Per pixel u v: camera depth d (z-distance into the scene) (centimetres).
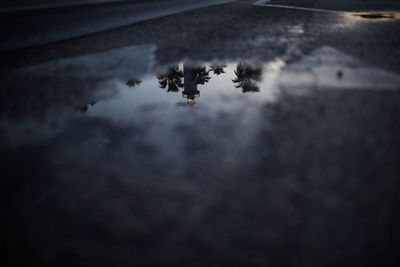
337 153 103
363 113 130
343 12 487
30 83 189
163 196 88
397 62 202
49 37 328
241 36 316
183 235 75
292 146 108
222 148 109
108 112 144
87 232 78
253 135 117
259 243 72
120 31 362
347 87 161
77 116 141
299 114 132
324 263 67
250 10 559
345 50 238
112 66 224
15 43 298
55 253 72
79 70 214
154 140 117
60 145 117
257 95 155
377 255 68
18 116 143
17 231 79
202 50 262
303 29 341
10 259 71
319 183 90
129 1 780
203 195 88
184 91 167
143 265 68
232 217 80
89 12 541
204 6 669
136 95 166
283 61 217
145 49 272
